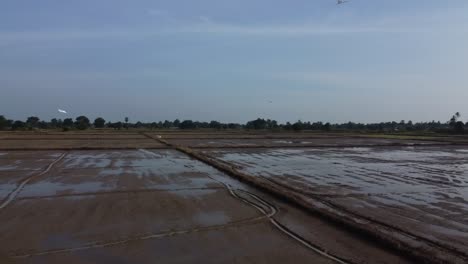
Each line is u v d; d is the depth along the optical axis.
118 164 27.47
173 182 19.92
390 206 14.45
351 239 10.38
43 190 17.44
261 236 10.71
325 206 14.09
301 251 9.48
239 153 37.22
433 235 10.68
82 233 10.91
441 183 20.02
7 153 35.28
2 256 9.06
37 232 10.98
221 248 9.73
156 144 47.47
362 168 26.09
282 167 26.41
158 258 9.03
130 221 12.23
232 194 16.78
